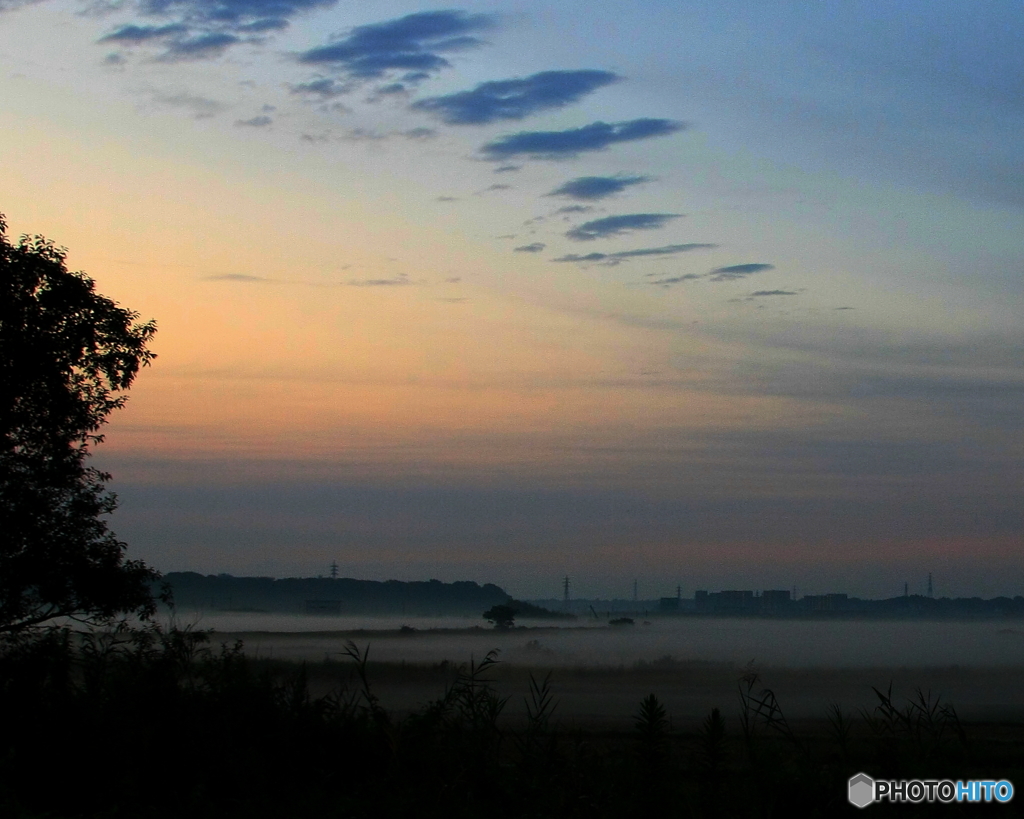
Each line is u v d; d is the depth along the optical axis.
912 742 10.80
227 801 9.88
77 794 10.10
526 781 10.04
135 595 19.58
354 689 13.35
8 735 10.88
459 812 9.16
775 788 9.41
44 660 12.51
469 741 10.91
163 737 10.74
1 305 19.41
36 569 18.70
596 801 9.45
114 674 12.39
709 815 9.25
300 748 11.09
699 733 10.92
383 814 9.12
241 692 11.93
